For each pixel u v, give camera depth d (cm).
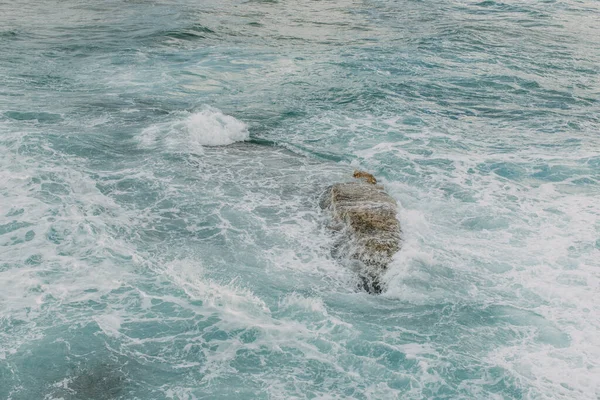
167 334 753
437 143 1370
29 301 788
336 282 880
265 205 1086
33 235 927
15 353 705
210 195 1109
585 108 1608
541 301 834
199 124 1374
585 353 734
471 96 1683
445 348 746
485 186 1170
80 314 772
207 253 929
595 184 1173
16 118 1382
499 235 994
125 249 917
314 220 1042
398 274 877
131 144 1298
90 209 1018
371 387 684
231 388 677
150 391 670
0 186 1063
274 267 904
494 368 712
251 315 795
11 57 1869
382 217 997
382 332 773
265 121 1486
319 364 716
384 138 1395
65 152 1219
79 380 679
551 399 664
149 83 1712
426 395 673
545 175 1216
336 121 1491
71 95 1585
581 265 907
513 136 1420
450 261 920
